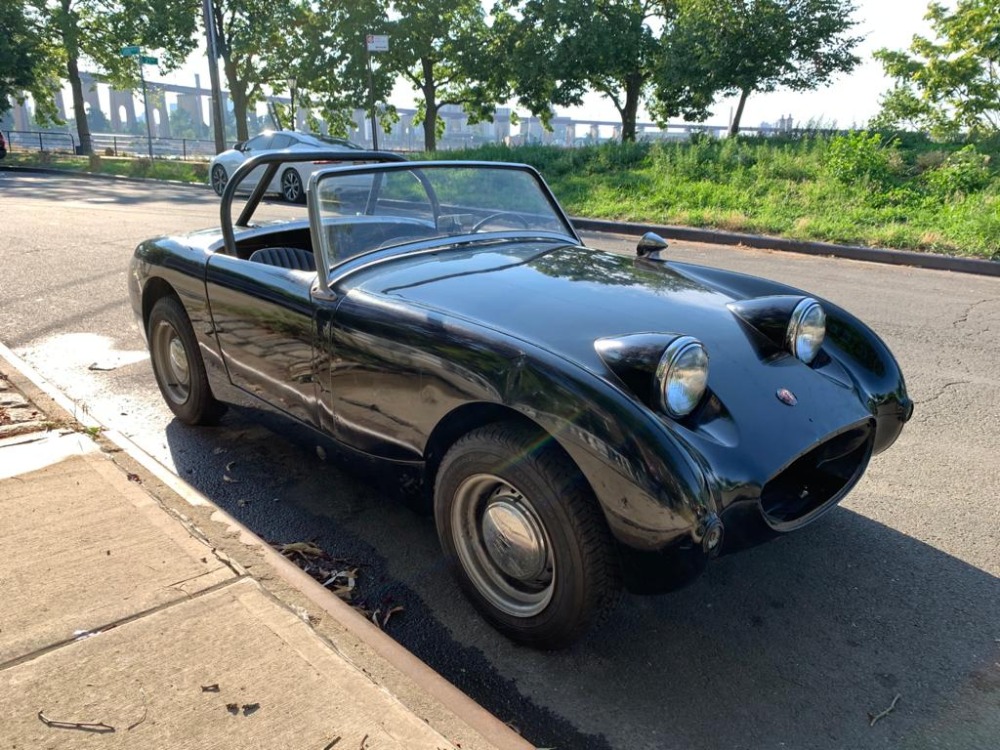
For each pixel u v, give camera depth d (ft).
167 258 12.30
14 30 100.68
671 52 72.18
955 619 8.48
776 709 7.13
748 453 7.20
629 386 7.01
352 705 6.15
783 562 9.57
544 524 7.13
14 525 8.64
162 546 8.30
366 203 10.01
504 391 7.23
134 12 95.96
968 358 17.71
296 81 100.58
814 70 67.26
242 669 6.50
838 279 27.22
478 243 11.09
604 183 48.83
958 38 73.36
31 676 6.35
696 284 10.33
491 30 97.60
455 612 8.54
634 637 8.15
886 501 11.11
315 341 9.34
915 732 6.86
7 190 53.72
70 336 18.17
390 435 8.61
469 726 6.10
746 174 47.01
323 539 9.95
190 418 12.98
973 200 37.14
